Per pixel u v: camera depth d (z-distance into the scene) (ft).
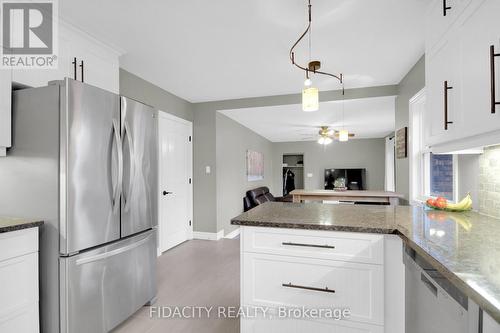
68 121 5.21
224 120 15.97
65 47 6.87
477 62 3.78
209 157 14.80
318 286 4.53
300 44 8.21
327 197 13.02
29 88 5.61
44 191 5.30
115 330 6.43
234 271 10.07
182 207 14.03
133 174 6.66
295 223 4.62
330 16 6.72
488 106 3.53
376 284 4.25
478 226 4.44
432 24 5.28
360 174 26.81
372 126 20.08
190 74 10.77
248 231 4.90
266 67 10.05
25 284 4.95
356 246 4.35
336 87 12.47
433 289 3.18
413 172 10.19
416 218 5.13
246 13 6.60
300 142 28.78
